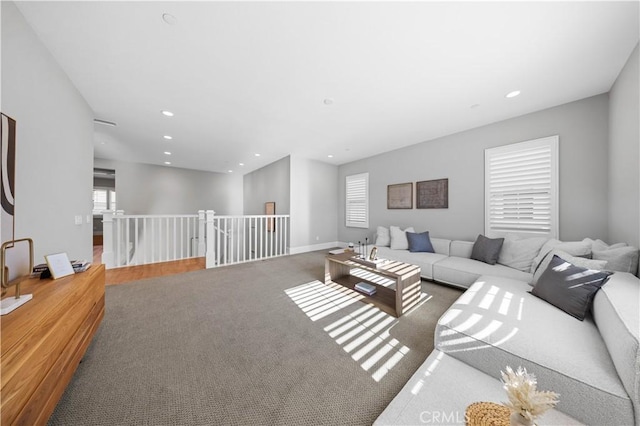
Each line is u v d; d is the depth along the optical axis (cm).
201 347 170
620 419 85
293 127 351
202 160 588
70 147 224
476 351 125
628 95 191
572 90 240
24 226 155
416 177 429
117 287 294
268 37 170
